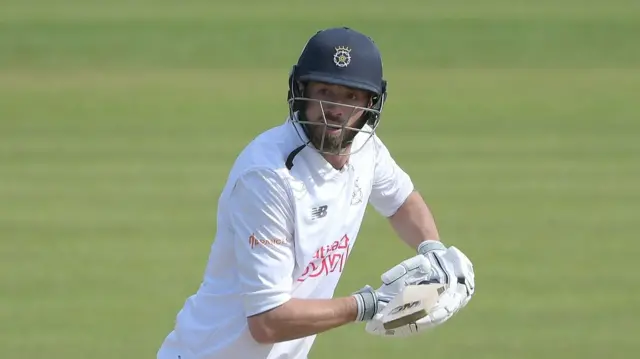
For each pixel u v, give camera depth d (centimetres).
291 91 1274
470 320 2670
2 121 6594
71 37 10531
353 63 1237
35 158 5253
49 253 3381
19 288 2978
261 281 1249
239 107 7219
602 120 6581
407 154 5309
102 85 8312
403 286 1292
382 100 1305
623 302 2828
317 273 1331
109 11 12150
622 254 3356
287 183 1253
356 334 2569
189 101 7494
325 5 12488
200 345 1360
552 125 6375
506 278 3070
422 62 9581
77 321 2669
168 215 3944
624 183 4559
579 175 4744
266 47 10275
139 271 3164
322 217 1295
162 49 10150
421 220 1542
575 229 3706
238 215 1264
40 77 8756
